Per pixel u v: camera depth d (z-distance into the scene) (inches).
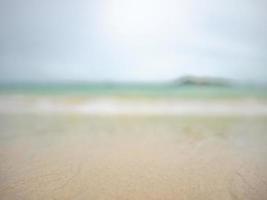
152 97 224.7
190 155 83.8
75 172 69.9
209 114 157.6
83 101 206.5
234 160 79.0
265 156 82.6
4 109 173.2
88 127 122.3
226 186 61.4
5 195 56.9
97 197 56.1
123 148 91.0
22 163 76.0
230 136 106.4
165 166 74.1
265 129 118.4
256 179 65.5
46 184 62.5
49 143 96.6
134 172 70.0
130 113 160.9
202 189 59.8
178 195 56.9
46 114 156.9
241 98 211.6
